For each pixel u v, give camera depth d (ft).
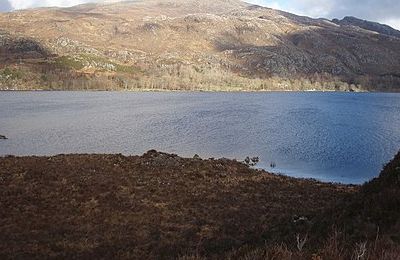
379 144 220.23
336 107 513.86
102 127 292.40
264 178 124.67
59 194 95.50
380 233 38.52
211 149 204.64
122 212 85.15
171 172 123.65
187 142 226.38
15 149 203.10
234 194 102.94
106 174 116.78
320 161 175.73
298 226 58.08
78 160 135.64
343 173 153.69
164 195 99.35
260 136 248.93
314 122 330.13
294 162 173.58
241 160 176.76
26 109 441.68
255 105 536.42
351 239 37.99
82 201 91.40
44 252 61.67
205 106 508.53
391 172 55.06
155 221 79.82
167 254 58.85
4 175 110.52
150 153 148.36
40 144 218.79
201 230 73.82
